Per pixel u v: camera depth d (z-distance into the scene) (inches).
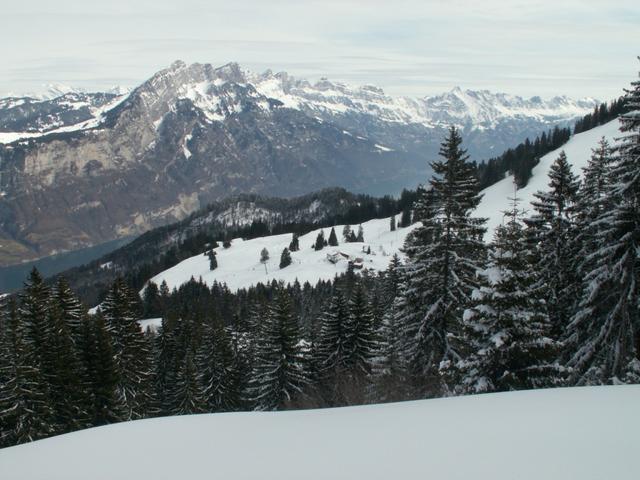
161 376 1998.0
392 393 923.4
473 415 339.9
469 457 250.2
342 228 6619.1
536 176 4881.9
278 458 284.4
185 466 288.7
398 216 6850.4
